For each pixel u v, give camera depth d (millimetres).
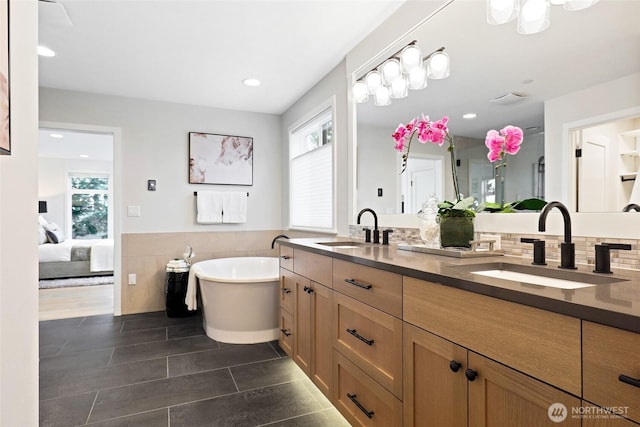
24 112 987
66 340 2912
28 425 1000
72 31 2410
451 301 1029
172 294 3549
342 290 1649
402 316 1239
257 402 1965
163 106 3865
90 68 3008
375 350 1402
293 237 3992
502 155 1603
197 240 3996
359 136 2629
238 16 2236
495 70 1633
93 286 5016
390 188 2324
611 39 1219
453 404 1021
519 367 829
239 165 4199
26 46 1015
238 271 3902
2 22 776
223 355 2621
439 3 1891
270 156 4371
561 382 740
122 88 3471
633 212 1158
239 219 4105
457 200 1836
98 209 8023
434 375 1098
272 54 2766
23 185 979
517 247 1529
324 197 3301
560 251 1271
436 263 1314
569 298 749
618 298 748
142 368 2387
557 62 1385
